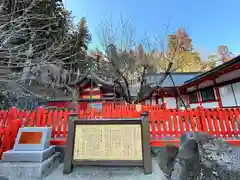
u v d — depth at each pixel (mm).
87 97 12930
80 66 15133
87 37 14930
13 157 2635
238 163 2336
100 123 3004
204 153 2488
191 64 16859
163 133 3939
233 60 5754
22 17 5504
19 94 7820
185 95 13625
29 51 6086
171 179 2445
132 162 2719
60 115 3939
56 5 12172
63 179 2537
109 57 8562
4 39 5379
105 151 2828
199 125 3875
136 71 9266
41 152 2676
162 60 8930
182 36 9125
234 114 3836
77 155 2822
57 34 8969
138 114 4289
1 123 3732
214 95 9195
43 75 11492
